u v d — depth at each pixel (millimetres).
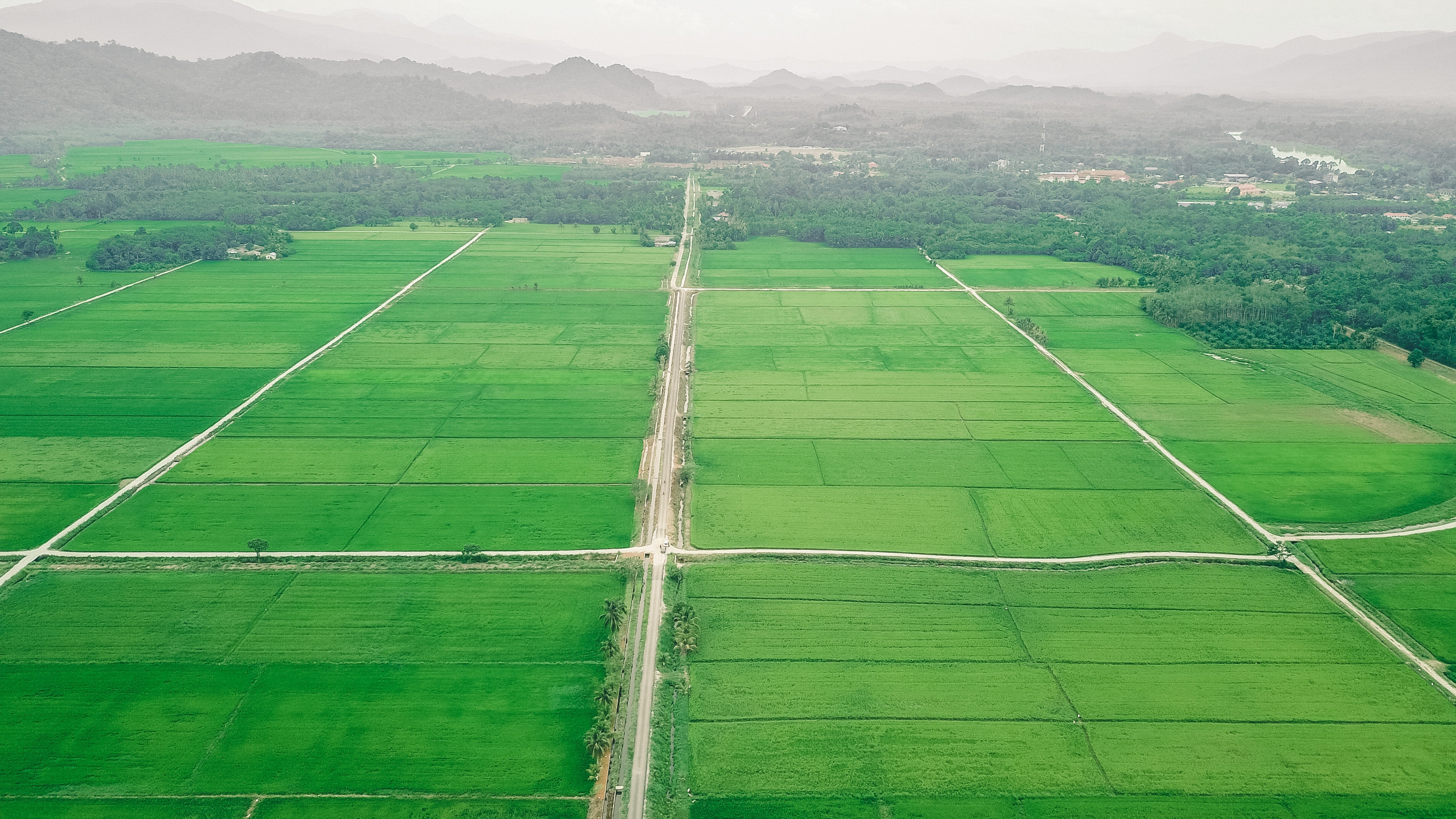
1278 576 103000
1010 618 95312
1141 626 93875
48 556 104875
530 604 97062
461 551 107875
